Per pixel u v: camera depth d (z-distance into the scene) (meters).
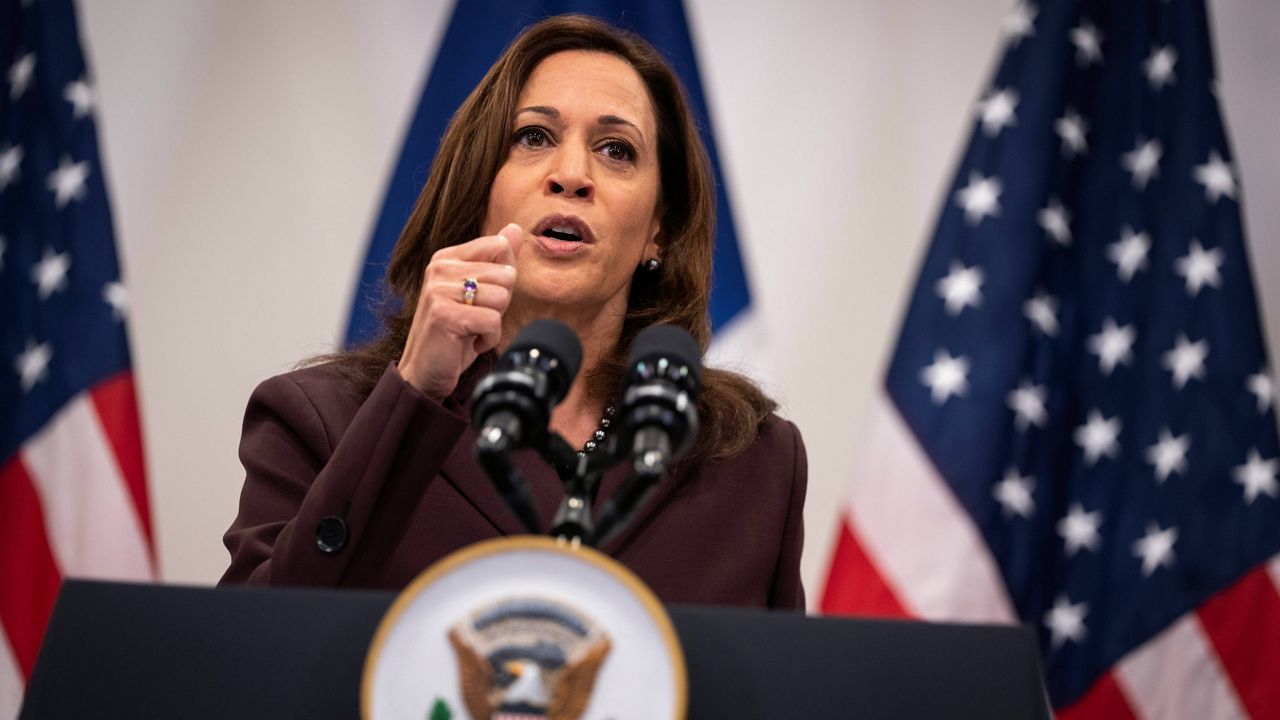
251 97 9.98
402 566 4.02
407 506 3.45
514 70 4.95
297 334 9.66
